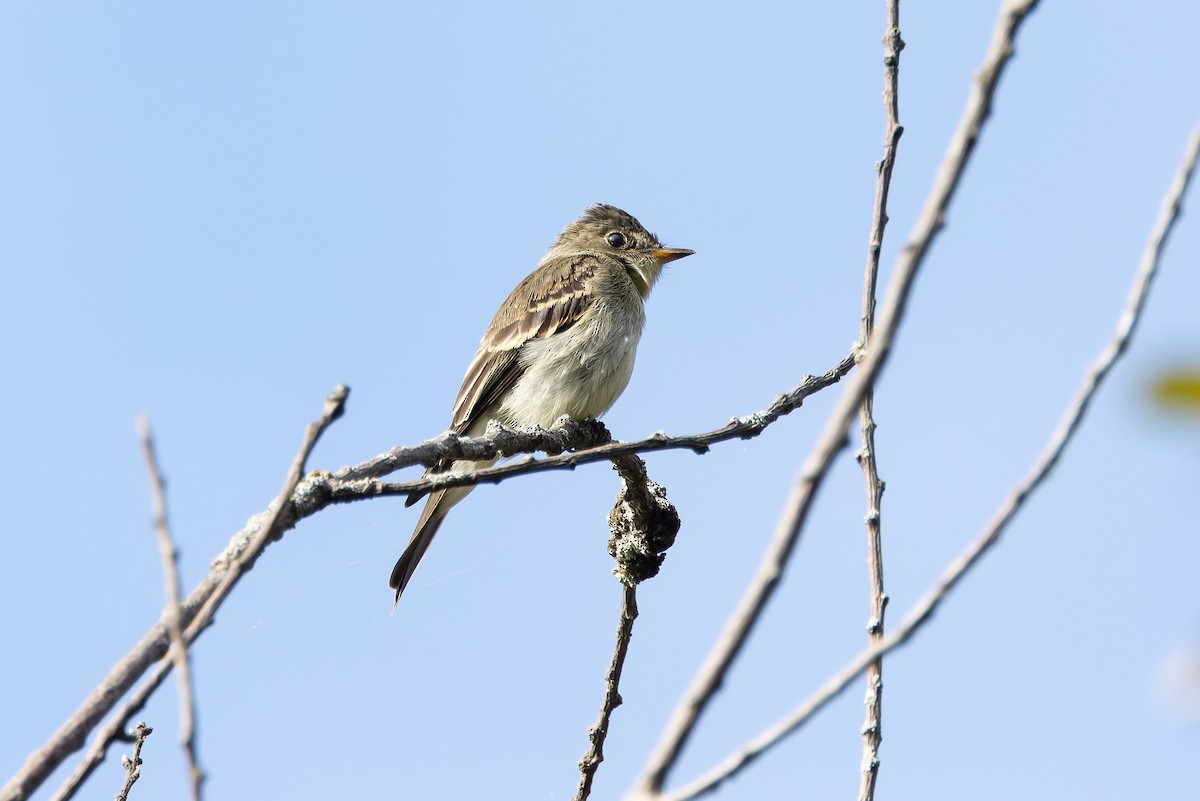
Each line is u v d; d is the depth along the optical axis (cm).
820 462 512
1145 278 591
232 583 650
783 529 511
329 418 689
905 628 549
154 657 698
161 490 632
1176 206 593
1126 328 588
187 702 589
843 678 538
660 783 486
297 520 815
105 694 674
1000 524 570
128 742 642
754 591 506
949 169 542
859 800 891
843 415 519
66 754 653
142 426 638
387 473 955
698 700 498
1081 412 584
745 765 522
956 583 559
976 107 544
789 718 530
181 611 739
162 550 624
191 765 580
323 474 895
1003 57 546
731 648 501
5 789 630
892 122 1090
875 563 987
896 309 531
